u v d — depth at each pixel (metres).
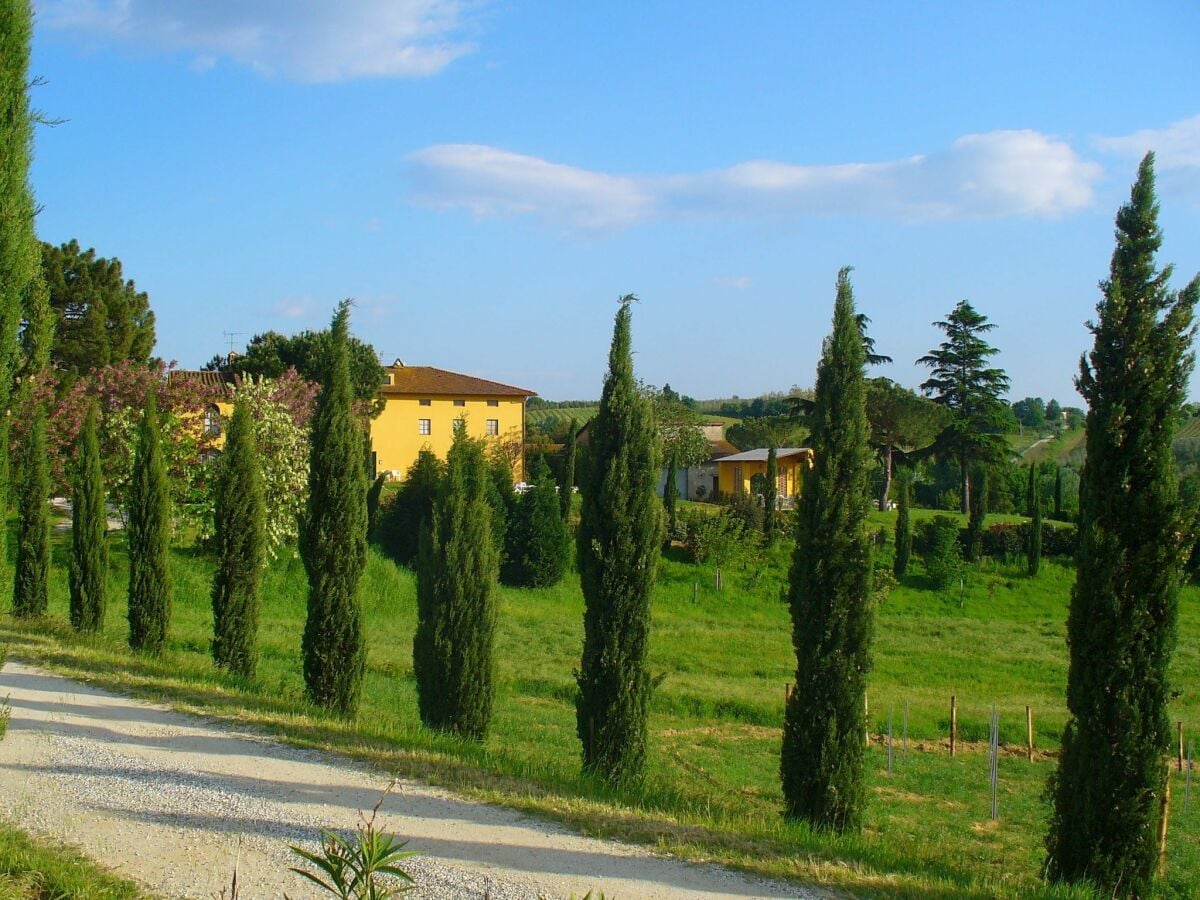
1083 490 9.94
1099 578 9.63
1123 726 9.41
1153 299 9.74
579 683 12.43
